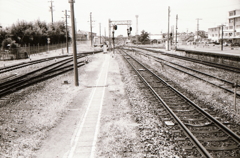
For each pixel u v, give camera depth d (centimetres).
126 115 1048
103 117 1023
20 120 1007
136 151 702
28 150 736
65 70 2491
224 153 672
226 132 806
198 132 822
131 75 2258
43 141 808
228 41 9500
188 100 1198
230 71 2256
